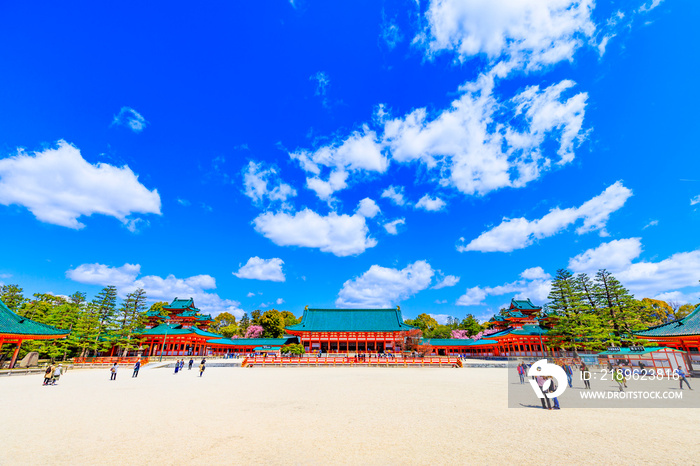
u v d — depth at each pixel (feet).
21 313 204.13
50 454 33.53
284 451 34.83
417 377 120.57
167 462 31.48
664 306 306.14
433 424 46.62
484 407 59.82
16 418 49.90
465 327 389.80
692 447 35.60
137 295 229.86
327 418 50.67
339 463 31.27
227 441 38.37
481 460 32.01
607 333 189.16
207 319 263.70
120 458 32.48
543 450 34.88
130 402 64.75
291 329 261.24
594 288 210.38
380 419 49.93
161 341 233.96
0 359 157.69
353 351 254.68
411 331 253.24
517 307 252.21
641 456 32.86
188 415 52.60
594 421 47.98
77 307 198.08
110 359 174.81
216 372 143.43
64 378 114.93
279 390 83.97
